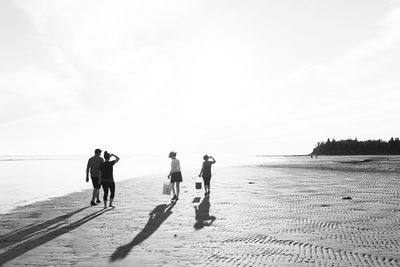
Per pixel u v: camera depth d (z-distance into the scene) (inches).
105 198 529.7
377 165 2206.0
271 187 838.5
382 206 522.0
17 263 253.1
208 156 705.6
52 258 264.7
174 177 625.0
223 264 247.0
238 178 1185.4
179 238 326.0
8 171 2333.9
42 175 1802.4
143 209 510.0
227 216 443.2
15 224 412.2
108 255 272.1
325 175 1284.4
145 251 282.5
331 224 387.9
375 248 285.1
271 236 331.6
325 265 241.4
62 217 453.7
